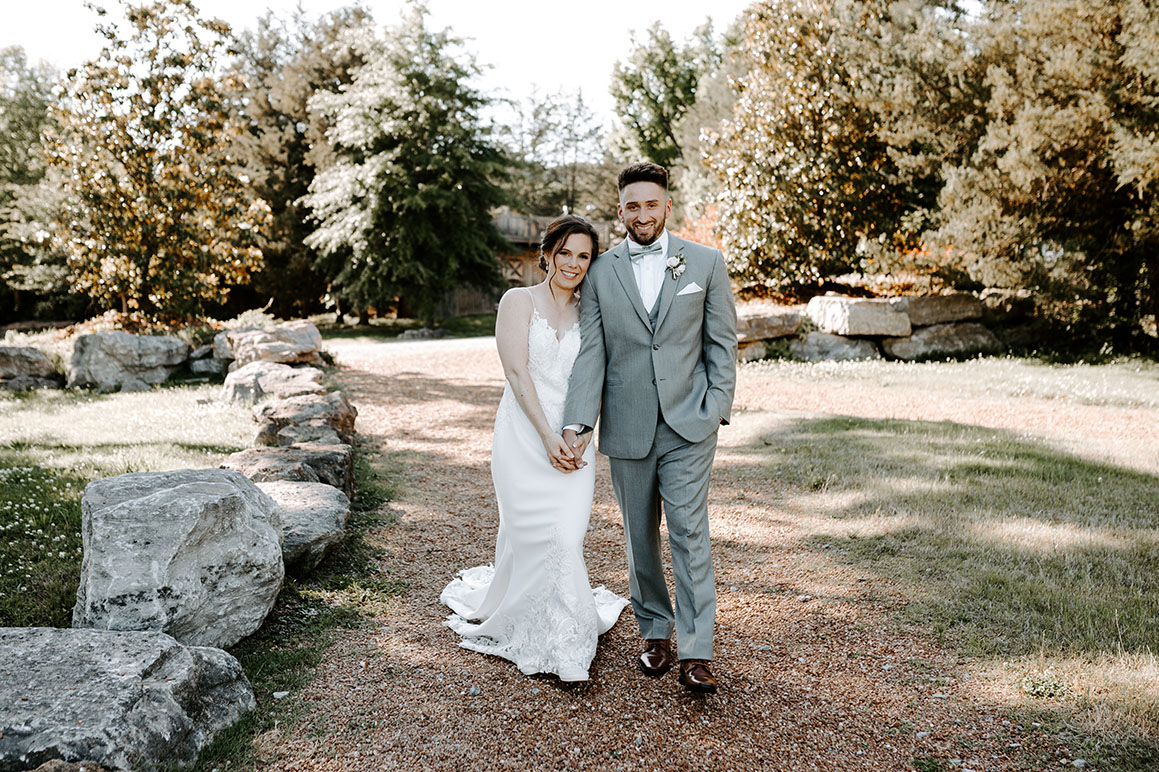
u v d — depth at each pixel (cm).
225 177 1606
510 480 319
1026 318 1357
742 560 429
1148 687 276
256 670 302
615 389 305
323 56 2947
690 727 268
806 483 560
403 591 391
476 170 2453
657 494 312
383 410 926
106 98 1476
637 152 4034
